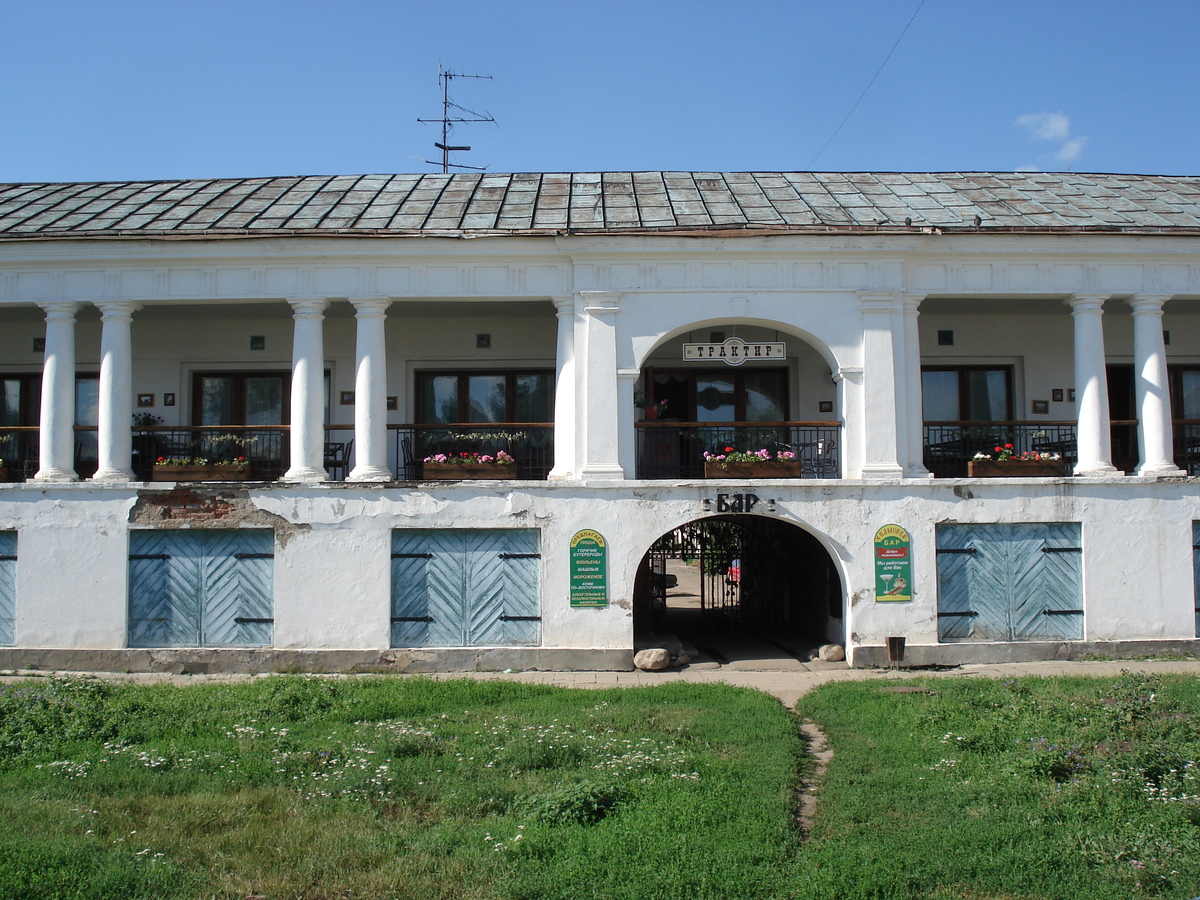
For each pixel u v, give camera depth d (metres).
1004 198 16.98
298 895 5.94
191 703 10.56
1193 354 17.02
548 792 7.42
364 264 14.43
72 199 17.28
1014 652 13.98
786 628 17.92
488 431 16.70
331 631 13.81
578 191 17.25
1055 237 14.41
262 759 8.47
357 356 14.44
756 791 7.56
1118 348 17.06
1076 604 14.21
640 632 16.27
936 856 6.30
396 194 17.23
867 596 13.96
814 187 17.59
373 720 10.22
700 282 14.31
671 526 13.88
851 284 14.38
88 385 17.14
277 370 17.16
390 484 13.91
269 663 13.73
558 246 14.20
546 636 13.77
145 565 14.05
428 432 16.73
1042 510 14.16
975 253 14.49
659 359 17.16
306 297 14.41
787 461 14.31
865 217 15.48
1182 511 14.27
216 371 17.16
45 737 9.09
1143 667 13.30
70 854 6.28
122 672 13.75
